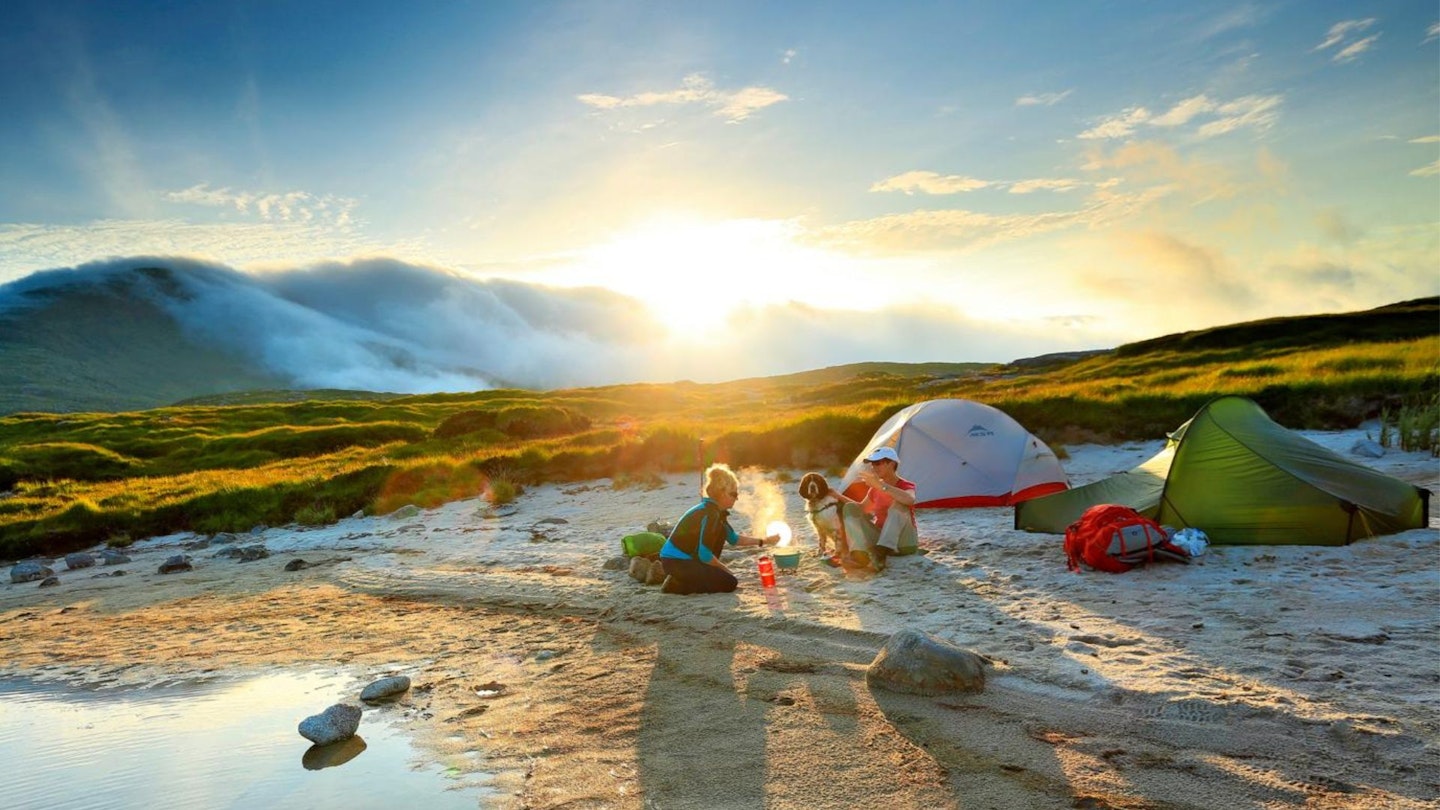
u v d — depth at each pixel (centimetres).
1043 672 570
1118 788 410
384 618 955
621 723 554
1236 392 1889
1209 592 729
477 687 666
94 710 694
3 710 714
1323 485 878
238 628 967
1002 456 1305
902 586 853
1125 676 547
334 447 4850
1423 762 405
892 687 566
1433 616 615
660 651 710
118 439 5819
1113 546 836
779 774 456
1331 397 1809
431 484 2083
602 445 2189
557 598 955
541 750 521
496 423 3812
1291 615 645
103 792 512
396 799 468
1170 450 1116
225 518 2009
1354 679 509
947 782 431
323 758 541
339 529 1788
